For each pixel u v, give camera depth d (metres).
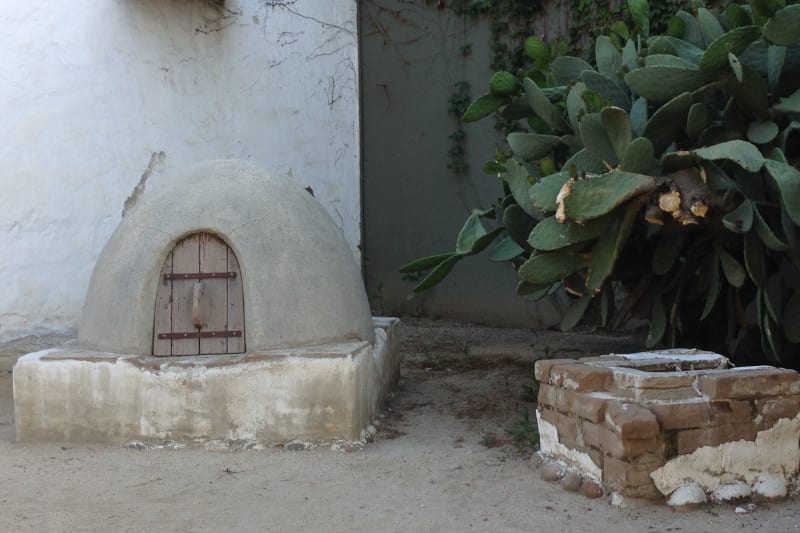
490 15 8.48
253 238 4.48
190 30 7.12
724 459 3.46
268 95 7.79
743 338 5.15
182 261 4.48
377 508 3.47
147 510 3.44
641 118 4.59
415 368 6.43
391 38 8.97
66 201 6.34
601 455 3.53
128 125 6.71
